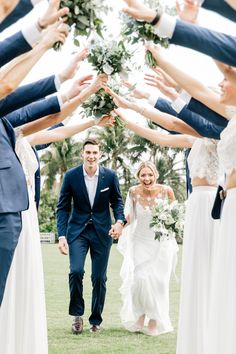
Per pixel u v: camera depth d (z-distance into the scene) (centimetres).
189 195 548
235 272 353
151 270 708
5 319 418
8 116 439
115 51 486
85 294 1055
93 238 714
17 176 398
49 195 4562
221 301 358
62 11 337
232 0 303
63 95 482
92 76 489
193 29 321
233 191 367
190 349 476
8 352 416
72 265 698
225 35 325
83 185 718
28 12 329
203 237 486
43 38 358
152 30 388
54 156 4703
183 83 397
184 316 482
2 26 330
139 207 735
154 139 547
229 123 378
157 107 526
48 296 1000
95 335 681
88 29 385
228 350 351
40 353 443
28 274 440
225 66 355
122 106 507
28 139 519
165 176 4356
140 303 699
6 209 382
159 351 593
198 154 496
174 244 734
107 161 4241
